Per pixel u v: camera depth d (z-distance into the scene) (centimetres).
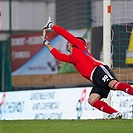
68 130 2262
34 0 6638
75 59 2608
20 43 5484
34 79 5416
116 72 4156
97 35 4900
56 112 4059
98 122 2630
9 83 5509
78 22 6072
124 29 4250
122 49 4338
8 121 2830
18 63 5488
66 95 4019
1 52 5572
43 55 5356
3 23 5700
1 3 5825
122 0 5019
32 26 6569
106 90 2578
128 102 3641
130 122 2617
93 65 2567
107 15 3506
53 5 6700
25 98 4262
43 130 2284
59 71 5247
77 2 6100
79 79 5084
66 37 2636
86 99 3847
